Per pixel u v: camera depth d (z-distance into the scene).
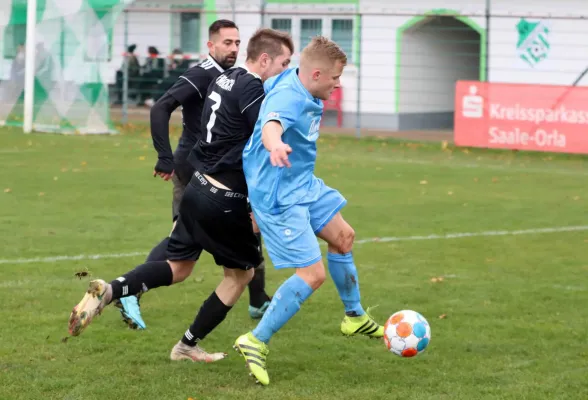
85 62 44.03
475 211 24.31
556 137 38.16
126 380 10.61
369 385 10.61
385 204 25.28
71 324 10.42
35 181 28.06
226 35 13.15
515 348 12.18
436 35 54.00
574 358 11.75
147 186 27.53
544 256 18.53
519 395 10.23
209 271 16.97
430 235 20.77
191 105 13.27
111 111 55.88
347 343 12.43
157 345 12.15
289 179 10.77
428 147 42.94
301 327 13.23
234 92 10.95
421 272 16.94
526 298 15.02
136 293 11.06
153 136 13.05
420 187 28.95
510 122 39.34
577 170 34.69
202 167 11.13
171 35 58.03
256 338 10.68
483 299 14.92
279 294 10.67
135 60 57.06
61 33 43.50
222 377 10.84
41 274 16.17
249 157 10.77
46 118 44.03
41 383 10.41
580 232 21.36
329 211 11.45
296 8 53.66
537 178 31.78
